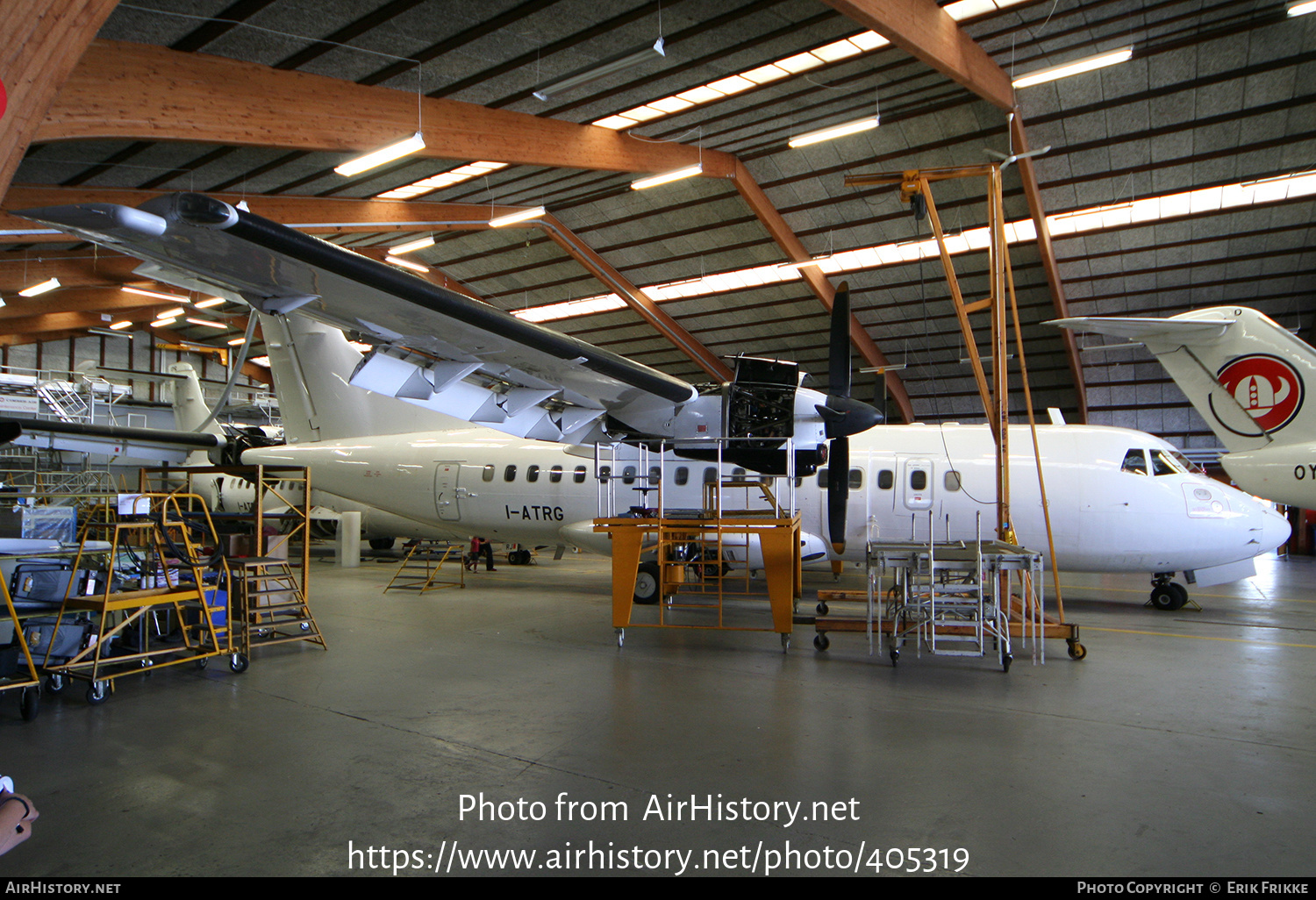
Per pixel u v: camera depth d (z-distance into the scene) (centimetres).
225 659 770
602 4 1142
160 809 407
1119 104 1669
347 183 1653
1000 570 817
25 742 514
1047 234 2000
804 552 1155
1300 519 2548
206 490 2306
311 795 425
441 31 1118
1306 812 400
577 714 582
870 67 1501
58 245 1917
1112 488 1084
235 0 918
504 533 1408
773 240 2283
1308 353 922
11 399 2380
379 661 772
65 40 550
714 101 1580
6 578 688
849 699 627
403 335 745
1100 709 597
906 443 1211
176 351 3644
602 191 2203
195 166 1395
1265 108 1628
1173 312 2338
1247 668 743
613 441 1013
